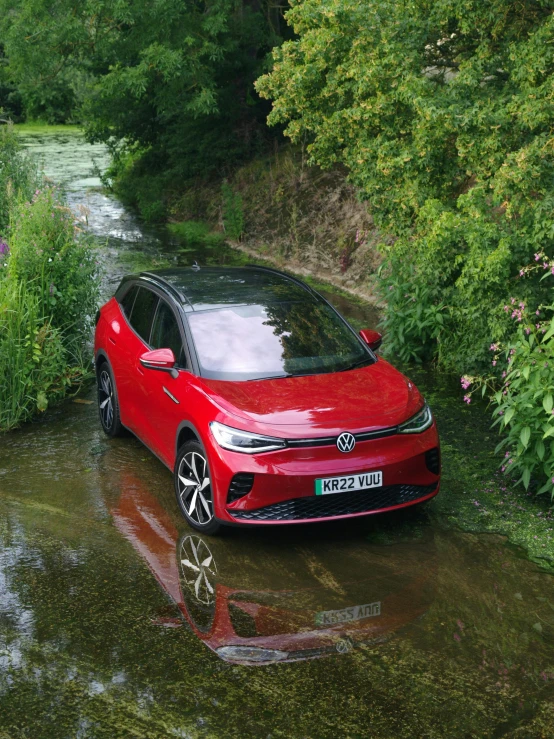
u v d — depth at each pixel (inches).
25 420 309.6
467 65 340.5
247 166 885.2
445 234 326.6
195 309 247.8
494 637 165.8
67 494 240.8
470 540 210.2
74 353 362.0
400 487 209.2
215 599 181.8
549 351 229.6
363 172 382.9
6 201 457.1
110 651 162.2
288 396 213.5
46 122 2365.9
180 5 775.1
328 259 607.2
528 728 138.1
